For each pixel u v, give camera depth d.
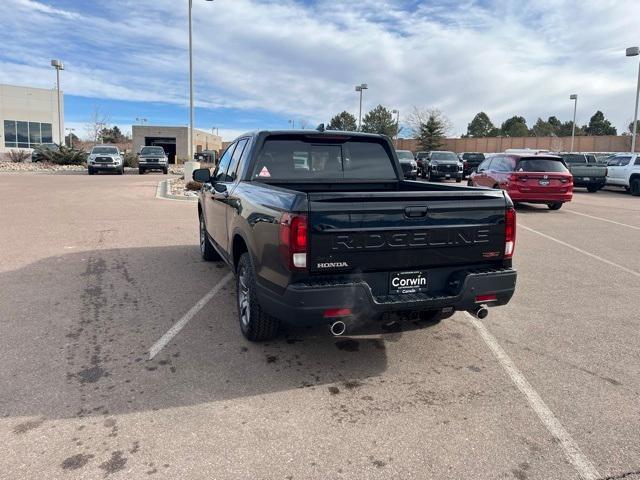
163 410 3.39
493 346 4.61
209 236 6.88
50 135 59.31
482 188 4.43
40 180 25.11
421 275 3.89
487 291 3.97
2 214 12.46
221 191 5.68
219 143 82.81
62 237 9.49
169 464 2.82
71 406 3.40
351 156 5.48
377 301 3.68
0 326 4.83
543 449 3.03
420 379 3.93
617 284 6.82
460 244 3.93
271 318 4.30
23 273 6.79
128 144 94.69
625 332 5.00
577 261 8.24
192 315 5.24
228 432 3.15
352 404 3.53
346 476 2.76
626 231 11.41
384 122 86.94
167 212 13.30
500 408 3.50
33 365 4.01
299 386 3.78
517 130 99.00
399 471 2.81
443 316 4.07
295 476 2.75
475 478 2.76
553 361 4.30
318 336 4.75
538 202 14.84
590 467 2.87
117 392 3.61
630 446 3.07
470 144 66.31
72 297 5.78
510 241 4.12
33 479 2.67
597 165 23.45
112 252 8.22
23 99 56.41
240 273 4.66
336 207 3.55
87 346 4.41
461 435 3.16
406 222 3.74
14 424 3.18
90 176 29.91
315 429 3.21
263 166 5.14
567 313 5.58
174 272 6.96
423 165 34.00
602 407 3.53
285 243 3.54
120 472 2.74
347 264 3.63
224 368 4.04
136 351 4.32
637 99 30.59
